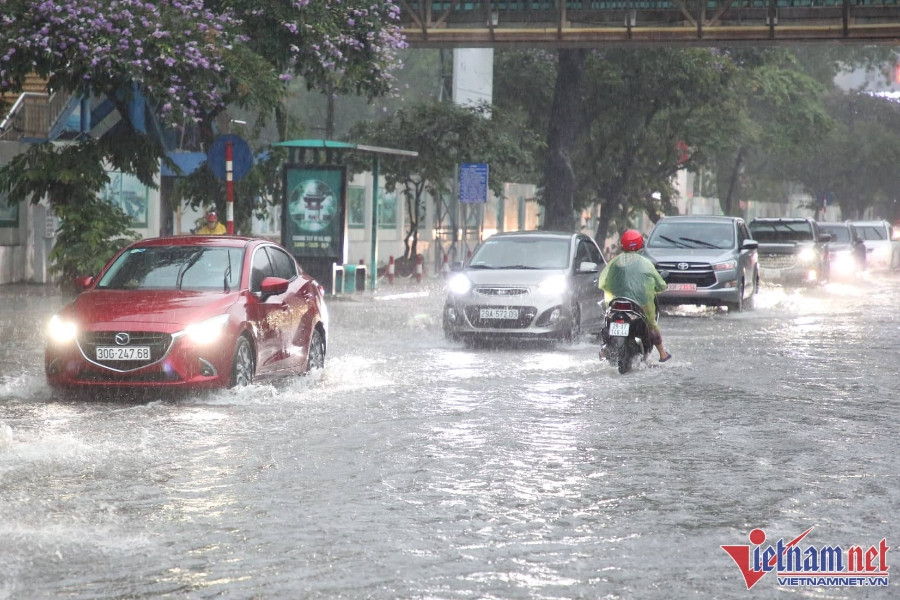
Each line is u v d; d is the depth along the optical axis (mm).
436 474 13727
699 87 68750
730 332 32844
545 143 68250
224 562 10133
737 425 17406
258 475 13562
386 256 69875
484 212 77500
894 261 74000
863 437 16547
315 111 114312
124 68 35250
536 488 13086
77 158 39250
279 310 21156
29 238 45500
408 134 59125
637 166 76250
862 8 52188
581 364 24859
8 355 24672
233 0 40000
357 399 19438
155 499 12336
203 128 41406
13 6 35844
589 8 55000
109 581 9570
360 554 10414
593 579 9789
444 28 54250
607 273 24328
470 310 28312
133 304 19375
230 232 36906
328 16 41094
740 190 127812
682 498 12727
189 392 19250
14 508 11898
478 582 9648
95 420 17078
